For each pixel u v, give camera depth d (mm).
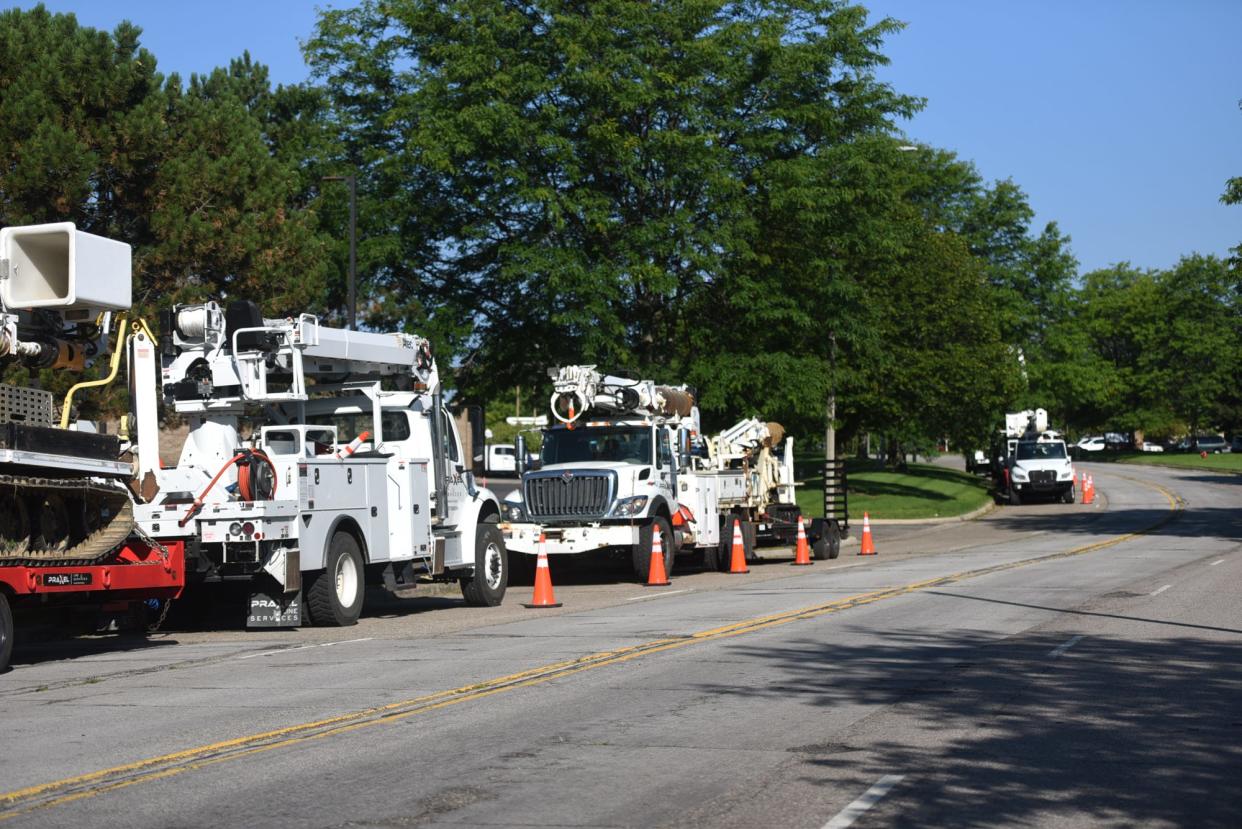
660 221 39031
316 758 10562
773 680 14312
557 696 13453
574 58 37531
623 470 30016
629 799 9078
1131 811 8742
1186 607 21375
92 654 18359
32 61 29062
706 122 40469
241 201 32219
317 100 44000
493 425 113125
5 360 17359
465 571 24984
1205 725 11688
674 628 19391
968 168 94250
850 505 62906
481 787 9484
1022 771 9898
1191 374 139875
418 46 41906
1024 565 30953
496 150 38562
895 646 17000
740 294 41125
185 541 19641
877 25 43875
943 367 66438
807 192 40250
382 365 23547
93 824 8562
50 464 16500
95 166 28234
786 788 9375
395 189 41125
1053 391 96562
